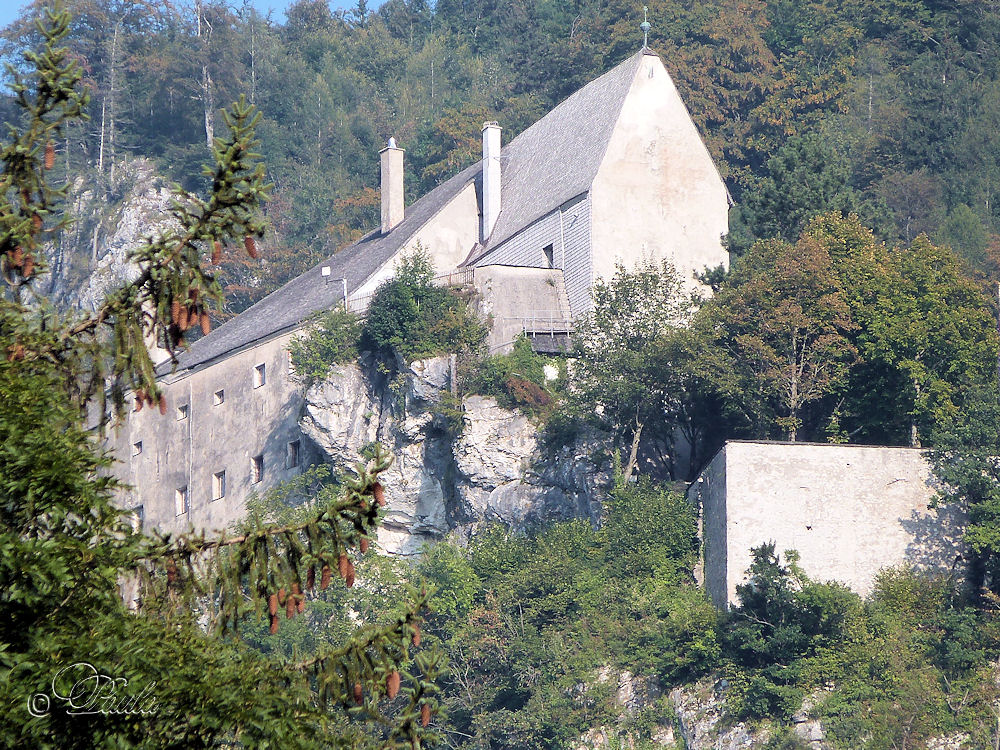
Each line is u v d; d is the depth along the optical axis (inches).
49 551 1919.3
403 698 7017.7
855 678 6402.6
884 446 7047.2
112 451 2114.9
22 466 1957.4
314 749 2004.2
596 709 6875.0
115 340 2094.0
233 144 2100.1
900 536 6865.2
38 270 2112.5
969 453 6722.4
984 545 6560.0
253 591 2036.2
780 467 6875.0
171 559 2064.5
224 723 1961.1
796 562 6781.5
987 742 6112.2
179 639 2031.3
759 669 6574.8
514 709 7190.0
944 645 6476.4
